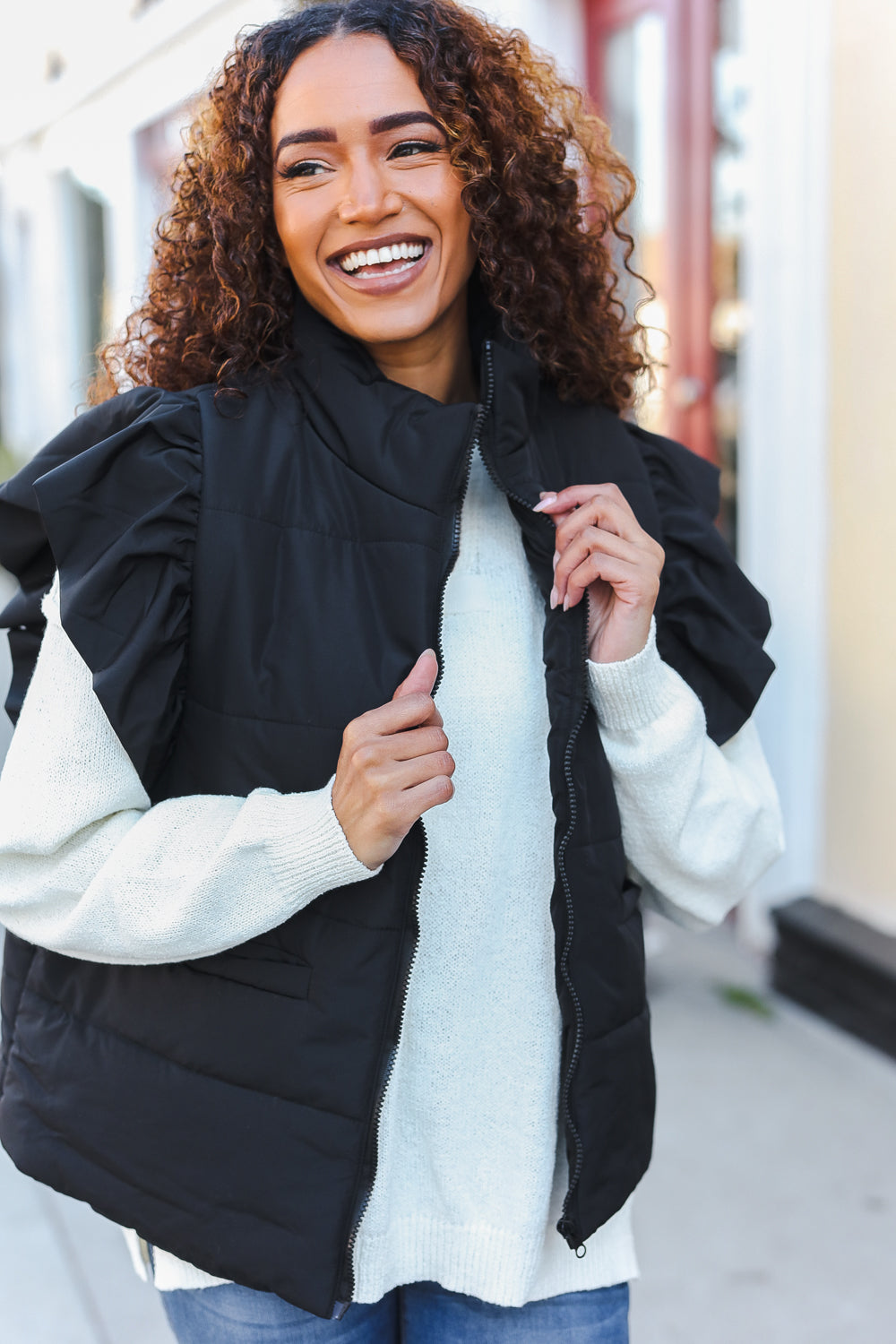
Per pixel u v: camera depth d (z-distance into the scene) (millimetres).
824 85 2730
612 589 1196
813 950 2961
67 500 1062
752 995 3082
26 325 10391
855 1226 2266
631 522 1180
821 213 2783
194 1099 1079
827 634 2936
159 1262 1172
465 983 1168
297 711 1082
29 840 1040
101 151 5574
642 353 1485
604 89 3504
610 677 1175
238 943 1050
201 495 1087
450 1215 1184
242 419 1135
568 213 1359
